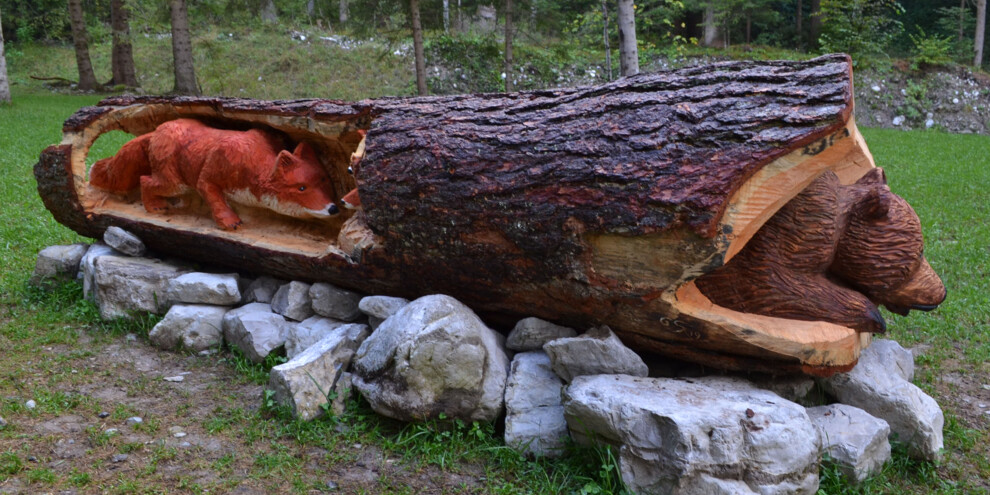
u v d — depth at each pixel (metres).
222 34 22.09
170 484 3.16
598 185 3.27
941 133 20.20
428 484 3.26
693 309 3.40
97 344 4.75
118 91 20.14
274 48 21.45
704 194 3.07
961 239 8.14
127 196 5.71
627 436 3.07
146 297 5.04
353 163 4.08
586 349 3.48
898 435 3.71
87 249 5.88
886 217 3.90
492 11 25.73
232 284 4.80
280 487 3.19
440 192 3.67
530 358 3.73
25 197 8.87
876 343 4.33
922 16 31.30
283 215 5.02
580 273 3.41
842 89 3.10
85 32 20.67
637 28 23.12
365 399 3.74
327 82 19.95
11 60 23.61
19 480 3.10
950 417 4.19
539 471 3.35
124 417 3.75
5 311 5.26
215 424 3.69
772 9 28.58
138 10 21.83
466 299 4.00
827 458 3.36
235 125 5.30
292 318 4.61
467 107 4.00
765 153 3.07
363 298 4.18
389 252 4.00
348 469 3.36
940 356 5.18
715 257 3.14
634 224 3.18
